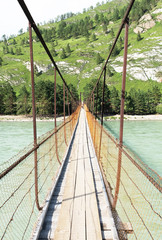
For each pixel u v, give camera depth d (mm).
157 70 101438
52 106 57000
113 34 163000
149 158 14320
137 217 5168
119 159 3340
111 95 61281
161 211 5262
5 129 32875
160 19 152750
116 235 2625
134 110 61656
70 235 2625
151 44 122125
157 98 66000
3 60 145375
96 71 121875
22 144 19234
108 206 3330
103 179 4695
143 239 4488
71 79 122000
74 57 142250
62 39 187875
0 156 14695
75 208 3303
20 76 120500
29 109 60812
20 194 6164
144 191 6211
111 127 35312
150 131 30484
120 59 118875
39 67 129375
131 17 172625
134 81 100562
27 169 7648
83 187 4191
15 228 4699
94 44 160125
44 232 2775
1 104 63812
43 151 9547
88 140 10891
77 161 6488
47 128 33750
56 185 4422
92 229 2750
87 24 195875
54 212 3297
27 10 2785
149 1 168875
